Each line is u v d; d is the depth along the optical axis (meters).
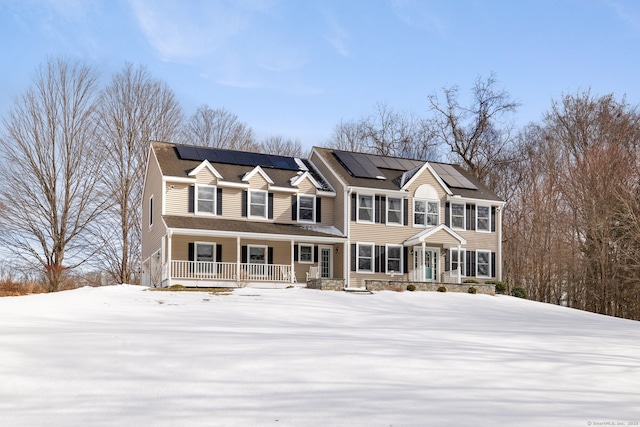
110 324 13.32
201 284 27.62
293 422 6.46
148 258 32.50
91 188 39.59
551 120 46.91
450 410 7.15
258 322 15.30
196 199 29.55
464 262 33.88
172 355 9.68
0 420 6.34
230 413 6.76
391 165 35.34
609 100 42.50
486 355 11.18
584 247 38.91
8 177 37.19
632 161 36.59
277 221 31.31
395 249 32.38
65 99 38.56
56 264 37.41
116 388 7.73
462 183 35.66
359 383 8.41
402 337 13.38
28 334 10.98
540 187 46.53
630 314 35.81
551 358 11.29
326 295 24.14
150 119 44.31
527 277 46.53
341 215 31.89
